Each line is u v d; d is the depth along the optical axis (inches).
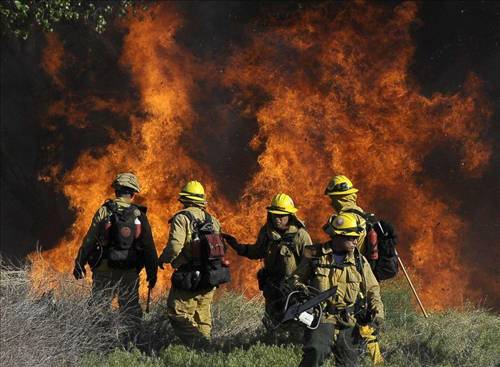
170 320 795.4
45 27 1293.1
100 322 765.3
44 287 790.5
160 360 724.7
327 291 607.8
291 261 768.3
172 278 788.6
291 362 702.5
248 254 808.3
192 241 777.6
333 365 682.2
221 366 687.1
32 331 674.8
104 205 815.7
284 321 603.2
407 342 815.1
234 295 978.7
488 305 1424.7
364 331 626.2
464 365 742.5
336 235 621.9
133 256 809.5
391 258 721.6
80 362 701.9
